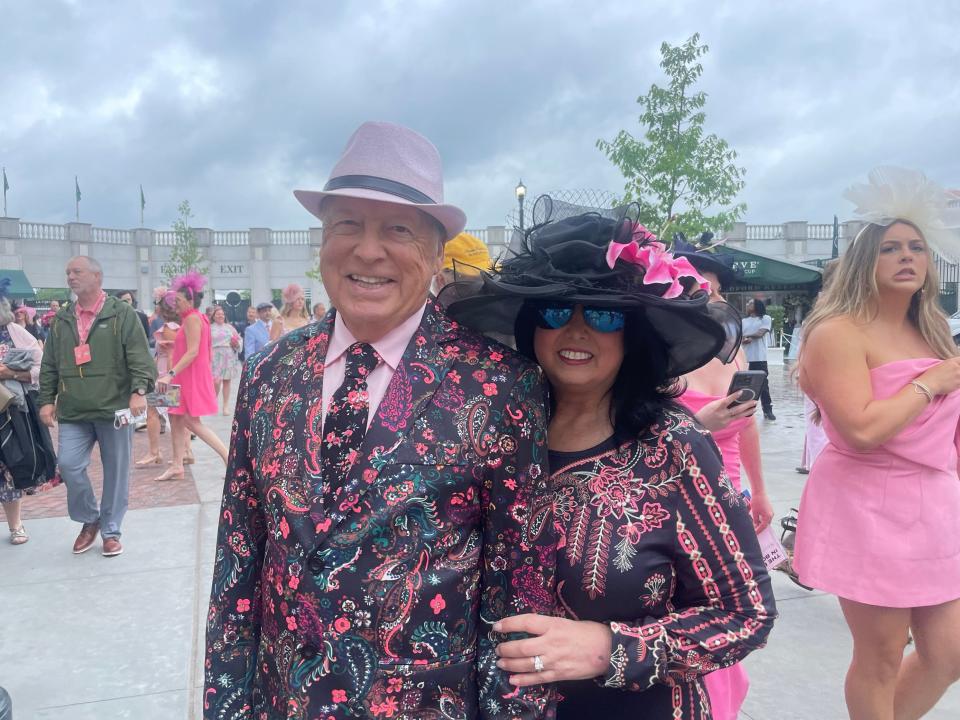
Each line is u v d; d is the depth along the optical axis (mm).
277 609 1228
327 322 1369
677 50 9875
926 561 2002
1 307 4387
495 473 1208
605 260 1288
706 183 10047
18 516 4375
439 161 1362
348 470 1180
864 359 2082
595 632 1205
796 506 4855
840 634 3145
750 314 9406
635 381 1334
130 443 4223
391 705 1141
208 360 6090
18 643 3074
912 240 2045
